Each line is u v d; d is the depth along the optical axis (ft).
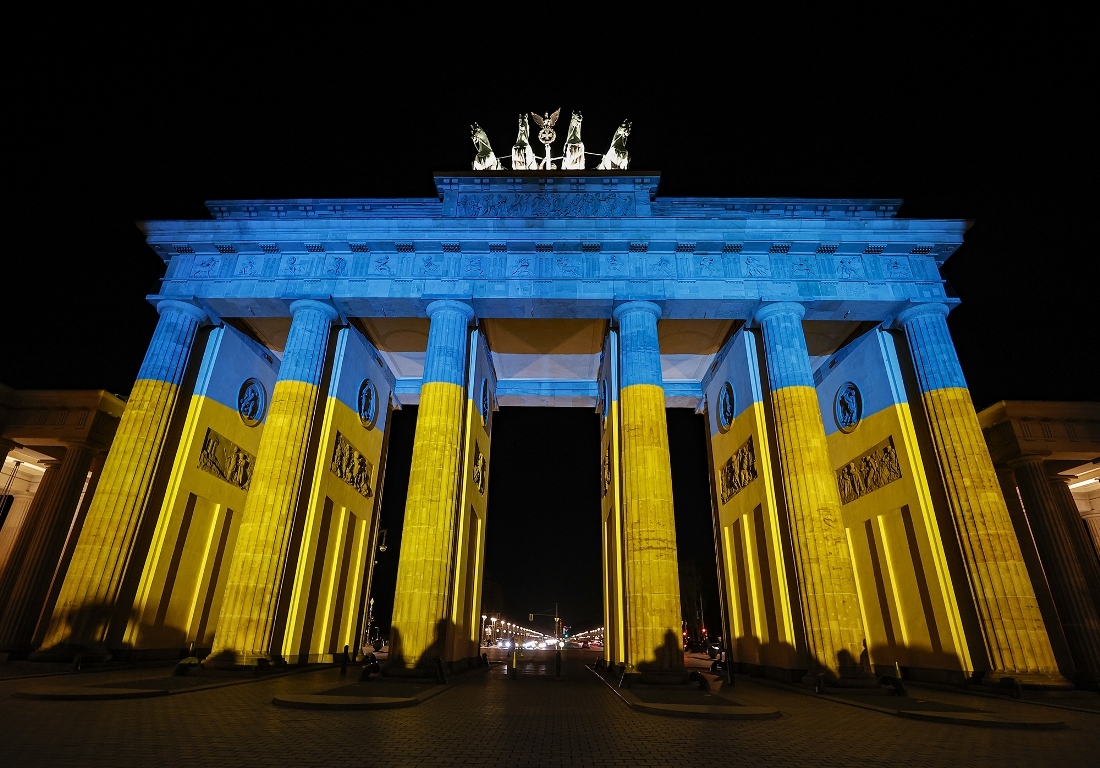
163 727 42.24
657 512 87.56
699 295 100.17
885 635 100.68
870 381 108.58
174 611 95.71
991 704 67.05
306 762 33.47
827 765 35.94
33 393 114.83
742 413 111.45
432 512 87.15
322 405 104.12
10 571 112.06
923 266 102.42
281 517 87.51
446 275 102.12
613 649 101.50
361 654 119.96
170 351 98.37
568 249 102.58
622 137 121.19
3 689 58.39
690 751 39.11
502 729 45.57
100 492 88.63
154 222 103.14
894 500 99.71
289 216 105.91
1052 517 103.35
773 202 106.73
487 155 123.75
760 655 98.53
